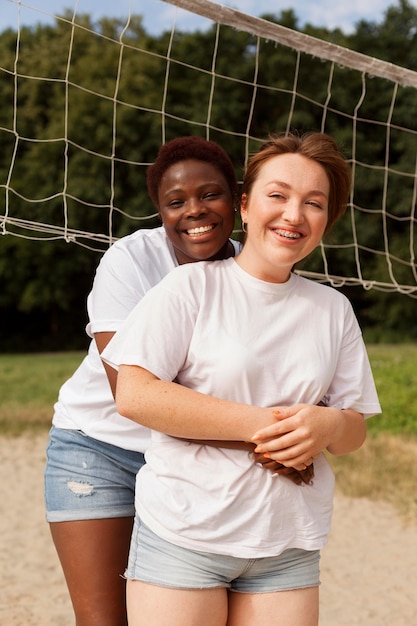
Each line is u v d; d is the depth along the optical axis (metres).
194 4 3.41
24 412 11.11
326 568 5.52
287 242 1.99
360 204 24.75
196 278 2.03
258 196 2.02
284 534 1.97
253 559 1.96
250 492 1.95
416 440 8.95
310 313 2.06
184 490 1.96
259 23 3.62
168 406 1.92
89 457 2.50
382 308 26.70
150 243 2.46
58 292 27.20
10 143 23.27
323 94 23.62
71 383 2.63
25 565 5.49
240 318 2.00
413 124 24.19
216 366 1.96
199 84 23.44
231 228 2.41
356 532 6.27
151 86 23.45
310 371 2.02
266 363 1.99
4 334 29.14
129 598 2.01
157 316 1.98
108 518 2.46
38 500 7.12
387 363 14.24
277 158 2.03
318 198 2.02
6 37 24.11
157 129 22.77
